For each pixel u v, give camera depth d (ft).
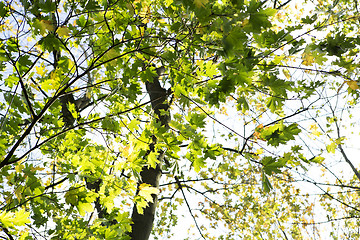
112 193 6.46
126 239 6.97
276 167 6.06
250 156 6.48
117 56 5.63
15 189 5.79
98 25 5.81
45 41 4.93
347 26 14.94
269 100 5.92
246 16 4.07
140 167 6.57
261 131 6.13
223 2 4.83
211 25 4.44
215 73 5.25
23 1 4.58
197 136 6.26
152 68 6.18
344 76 5.33
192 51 5.98
